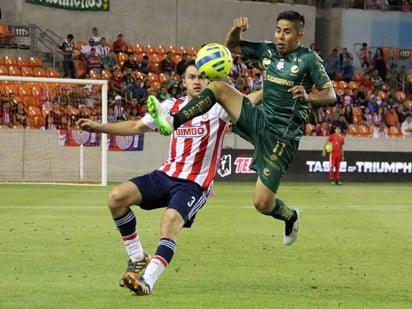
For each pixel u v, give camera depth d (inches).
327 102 530.9
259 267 651.5
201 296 528.4
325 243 808.3
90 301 505.4
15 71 1967.3
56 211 1091.3
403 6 2566.4
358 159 1991.9
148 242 797.2
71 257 681.0
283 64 541.6
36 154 1732.3
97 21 2281.0
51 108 1847.9
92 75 2007.9
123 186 498.6
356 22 2524.6
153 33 2351.1
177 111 514.6
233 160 1875.0
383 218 1083.9
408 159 2031.3
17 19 2171.5
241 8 2440.9
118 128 524.4
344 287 572.1
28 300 505.4
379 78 2378.2
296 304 510.3
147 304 499.2
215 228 925.2
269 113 540.1
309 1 2517.2
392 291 560.4
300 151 1948.8
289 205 1273.4
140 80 2033.7
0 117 1771.7
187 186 496.1
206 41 2418.8
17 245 749.3
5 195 1373.0
